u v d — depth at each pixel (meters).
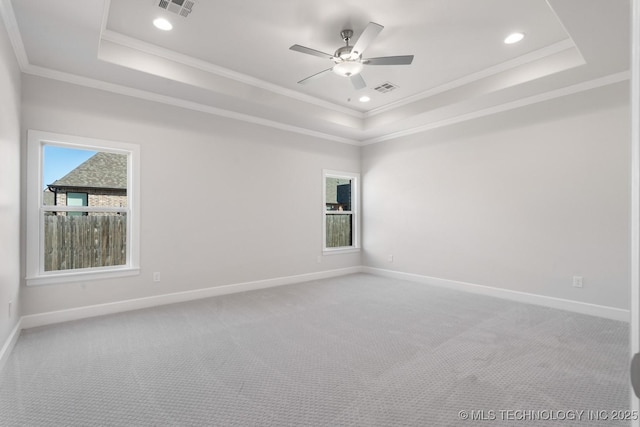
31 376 2.33
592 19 2.59
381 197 6.07
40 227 3.43
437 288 5.00
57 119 3.45
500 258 4.48
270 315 3.69
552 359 2.59
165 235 4.15
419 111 4.82
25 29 2.72
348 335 3.10
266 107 4.55
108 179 4.21
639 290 0.52
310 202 5.67
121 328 3.27
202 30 3.24
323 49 3.60
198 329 3.25
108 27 3.19
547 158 4.05
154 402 2.03
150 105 4.05
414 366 2.48
